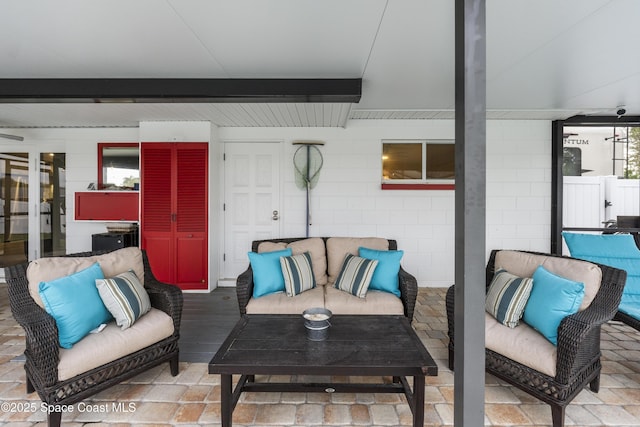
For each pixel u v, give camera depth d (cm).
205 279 429
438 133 451
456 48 129
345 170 452
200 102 310
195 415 184
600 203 458
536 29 212
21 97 292
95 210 440
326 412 188
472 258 125
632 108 392
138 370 202
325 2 181
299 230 454
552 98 357
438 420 181
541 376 177
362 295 273
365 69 275
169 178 424
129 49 238
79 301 187
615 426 176
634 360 248
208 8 187
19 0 177
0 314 340
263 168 454
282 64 263
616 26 208
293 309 257
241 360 163
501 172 453
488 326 209
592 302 194
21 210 472
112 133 459
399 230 453
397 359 165
